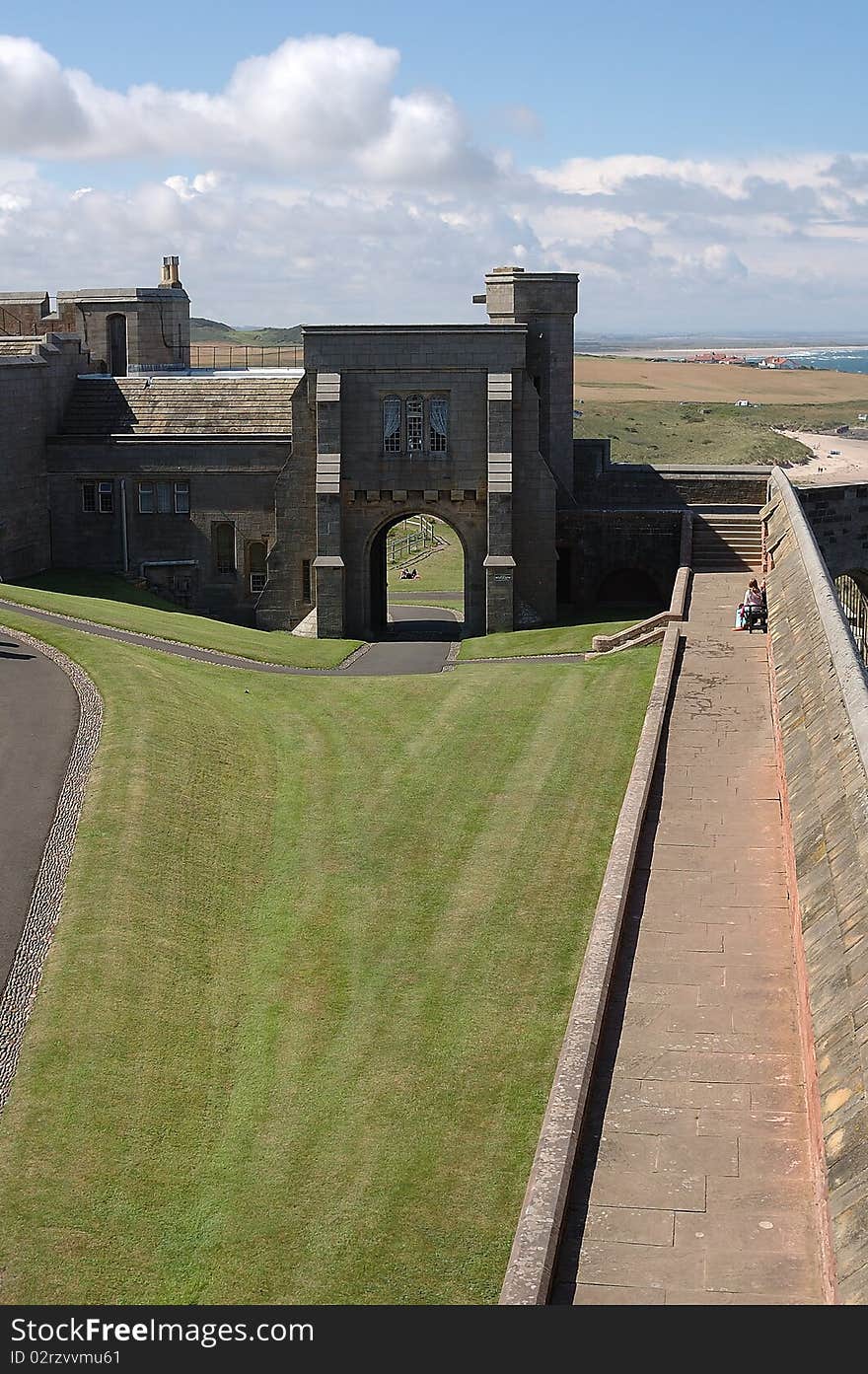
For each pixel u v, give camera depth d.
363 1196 19.72
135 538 62.78
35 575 61.47
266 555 62.34
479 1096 22.16
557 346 63.19
